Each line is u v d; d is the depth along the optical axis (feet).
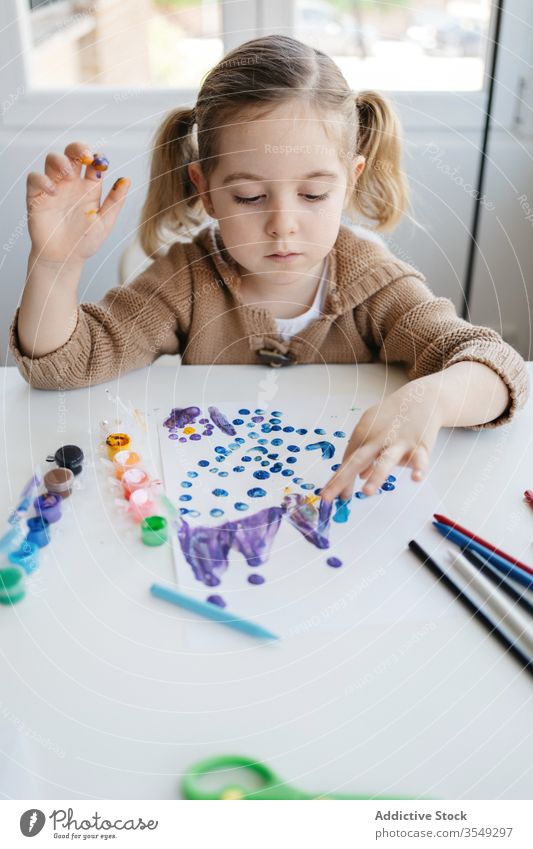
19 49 4.09
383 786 1.30
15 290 4.49
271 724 1.40
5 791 1.29
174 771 1.33
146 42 4.22
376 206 3.03
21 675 1.48
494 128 4.25
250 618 1.60
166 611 1.62
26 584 1.68
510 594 1.65
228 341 2.83
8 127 4.23
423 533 1.83
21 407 2.34
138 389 2.46
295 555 1.76
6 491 1.96
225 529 1.84
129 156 4.19
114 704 1.43
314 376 2.56
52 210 2.32
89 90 4.21
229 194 2.51
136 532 1.83
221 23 4.18
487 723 1.40
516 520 1.88
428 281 4.61
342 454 2.13
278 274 2.71
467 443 2.19
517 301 4.67
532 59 4.08
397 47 4.24
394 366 2.65
